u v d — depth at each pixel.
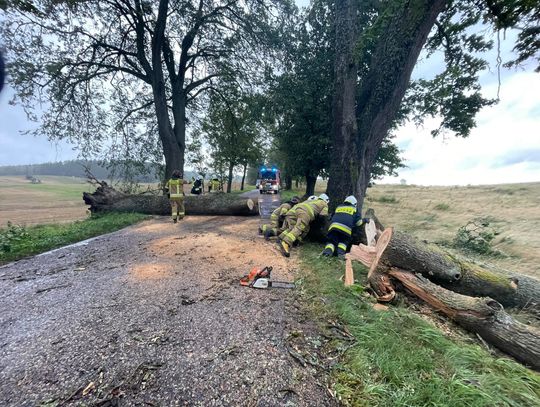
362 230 5.20
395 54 6.43
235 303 3.08
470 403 1.70
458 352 2.20
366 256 3.71
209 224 7.99
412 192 26.44
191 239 6.04
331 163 7.48
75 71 11.12
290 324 2.64
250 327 2.57
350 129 7.05
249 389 1.82
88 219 9.12
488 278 3.36
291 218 5.51
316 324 2.65
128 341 2.31
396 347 2.22
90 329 2.49
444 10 7.64
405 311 2.93
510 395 1.83
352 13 7.29
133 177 13.55
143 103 13.64
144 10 11.00
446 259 3.46
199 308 2.94
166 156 12.05
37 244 5.32
